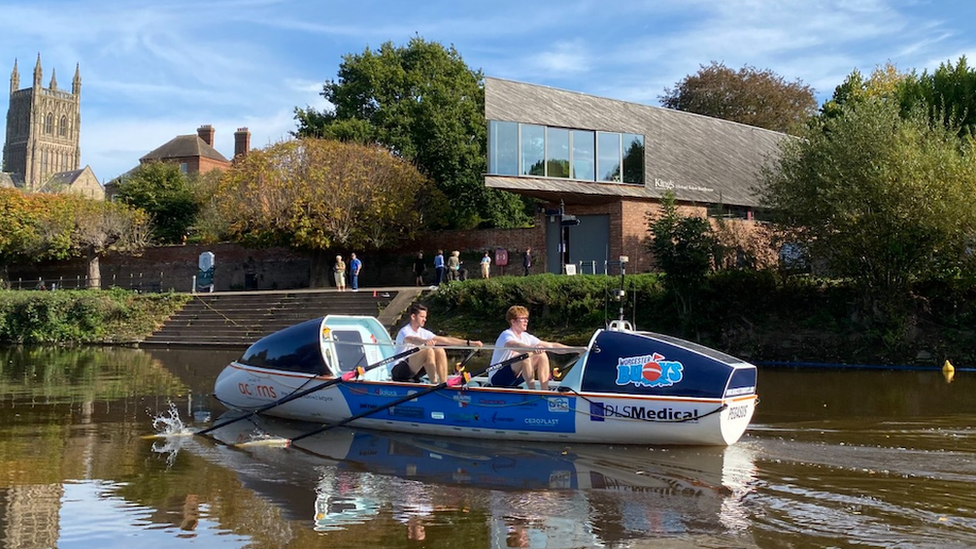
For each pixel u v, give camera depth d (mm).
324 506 6980
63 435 10211
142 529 6383
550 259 31484
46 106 137000
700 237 21484
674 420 8984
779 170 22766
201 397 13625
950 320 19594
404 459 8789
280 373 11289
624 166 30344
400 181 34500
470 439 9836
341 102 44938
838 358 19422
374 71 43375
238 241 35500
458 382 9867
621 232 29719
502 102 28094
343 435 10156
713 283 21594
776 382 15594
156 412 12023
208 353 23188
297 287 38312
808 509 6727
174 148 70375
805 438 9508
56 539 6164
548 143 28781
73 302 28531
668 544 5945
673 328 21562
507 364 9961
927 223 18562
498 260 31984
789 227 21328
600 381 9383
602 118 30422
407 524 6484
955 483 7441
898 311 19750
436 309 25094
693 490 7371
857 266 20094
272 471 8250
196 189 50281
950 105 27734
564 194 29125
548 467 8352
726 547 5867
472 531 6293
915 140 19281
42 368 18750
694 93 50750
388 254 35938
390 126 41531
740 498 7070
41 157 135875
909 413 11461
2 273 42188
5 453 9125
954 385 14945
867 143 19484
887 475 7730
